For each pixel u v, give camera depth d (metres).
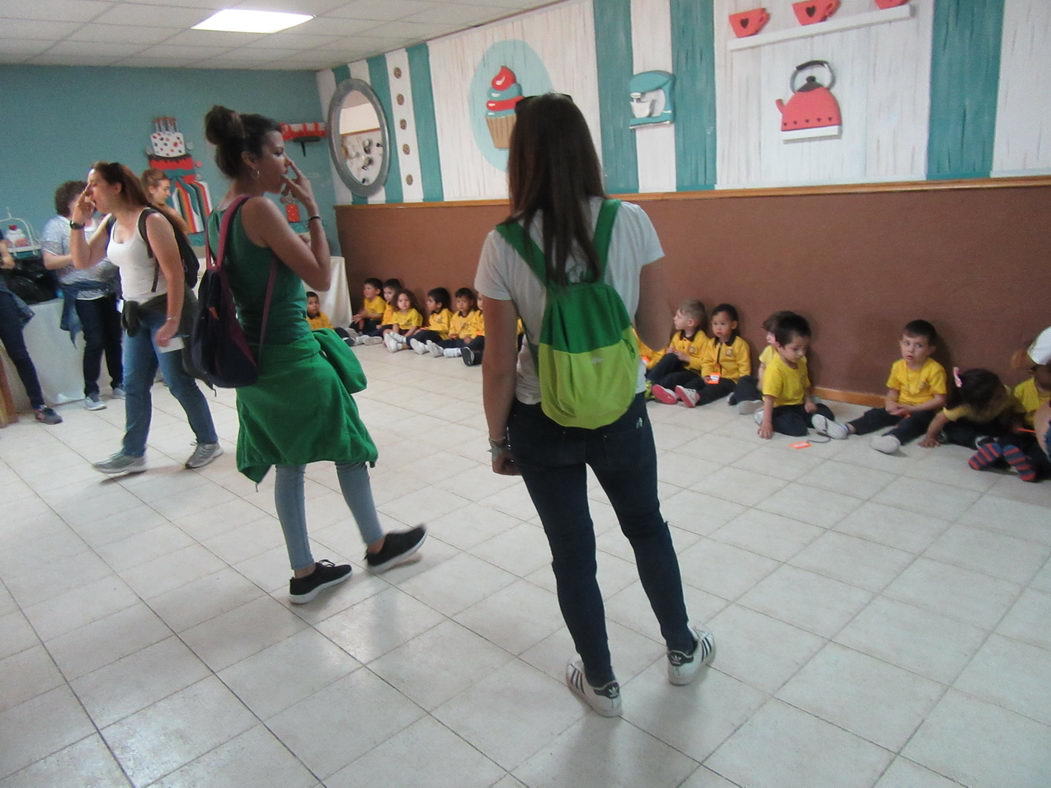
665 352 4.07
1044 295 2.93
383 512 2.86
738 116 3.69
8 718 1.88
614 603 2.14
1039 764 1.51
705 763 1.57
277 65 5.66
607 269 1.41
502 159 4.91
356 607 2.25
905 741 1.59
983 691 1.72
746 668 1.84
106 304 4.56
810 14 3.29
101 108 5.12
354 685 1.90
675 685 1.79
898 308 3.35
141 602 2.38
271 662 2.03
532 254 1.36
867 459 3.00
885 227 3.30
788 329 3.27
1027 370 2.95
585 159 1.36
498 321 1.41
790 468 2.97
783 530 2.49
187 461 3.53
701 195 3.89
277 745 1.72
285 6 3.87
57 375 4.68
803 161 3.52
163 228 2.94
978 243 3.05
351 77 5.82
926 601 2.06
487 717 1.75
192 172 5.57
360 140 5.95
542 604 2.19
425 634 2.09
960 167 3.07
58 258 4.35
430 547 2.57
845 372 3.61
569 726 1.70
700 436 3.37
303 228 6.29
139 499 3.19
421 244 5.65
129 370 3.32
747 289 3.85
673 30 3.81
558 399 1.38
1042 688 1.72
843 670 1.81
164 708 1.88
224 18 4.05
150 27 4.09
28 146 4.88
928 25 3.01
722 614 2.06
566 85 4.38
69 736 1.81
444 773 1.60
